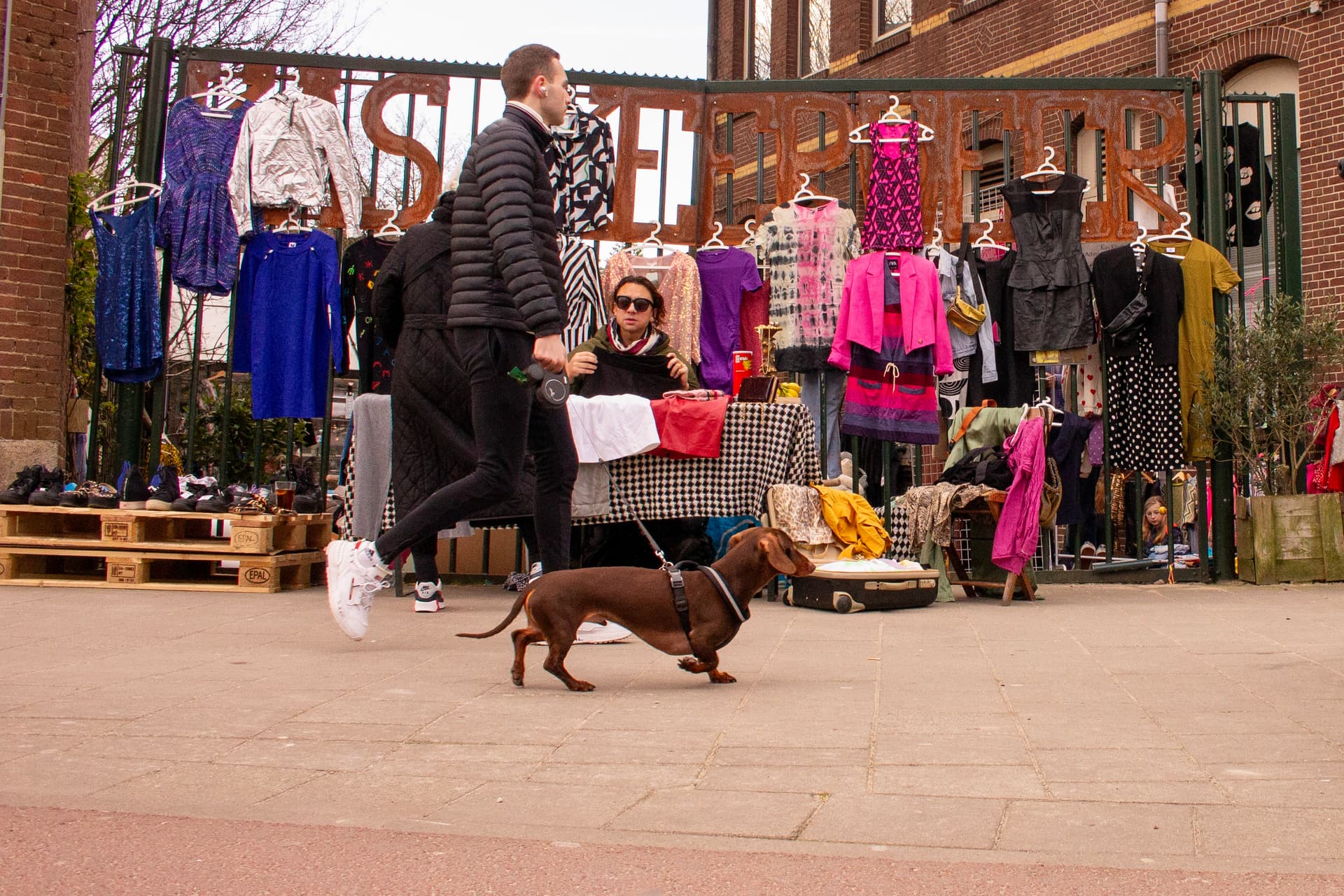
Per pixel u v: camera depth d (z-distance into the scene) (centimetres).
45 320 807
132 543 676
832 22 1652
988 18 1408
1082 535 915
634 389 689
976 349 777
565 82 455
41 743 306
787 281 780
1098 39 1274
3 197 789
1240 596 681
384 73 772
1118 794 261
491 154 427
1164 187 846
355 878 207
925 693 382
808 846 225
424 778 277
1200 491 779
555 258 443
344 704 361
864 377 735
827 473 782
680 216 793
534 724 334
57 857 217
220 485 734
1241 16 1144
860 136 790
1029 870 212
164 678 401
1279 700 366
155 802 255
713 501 657
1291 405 750
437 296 567
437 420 568
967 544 711
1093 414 856
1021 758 294
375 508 657
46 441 798
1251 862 216
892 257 737
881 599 618
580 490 647
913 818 244
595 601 390
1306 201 1087
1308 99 1087
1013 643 500
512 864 215
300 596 661
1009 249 783
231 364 744
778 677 415
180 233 741
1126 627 546
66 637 493
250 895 199
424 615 590
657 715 347
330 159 756
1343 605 628
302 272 746
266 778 276
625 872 211
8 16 790
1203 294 762
